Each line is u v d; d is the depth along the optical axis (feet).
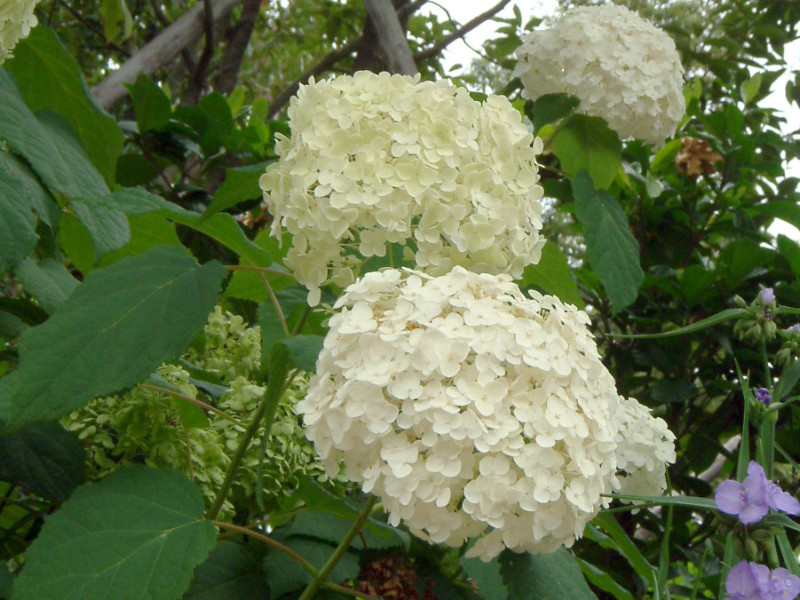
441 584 1.99
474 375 1.42
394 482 1.38
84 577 1.46
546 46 2.99
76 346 1.58
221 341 2.53
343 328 1.48
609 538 2.14
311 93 1.89
